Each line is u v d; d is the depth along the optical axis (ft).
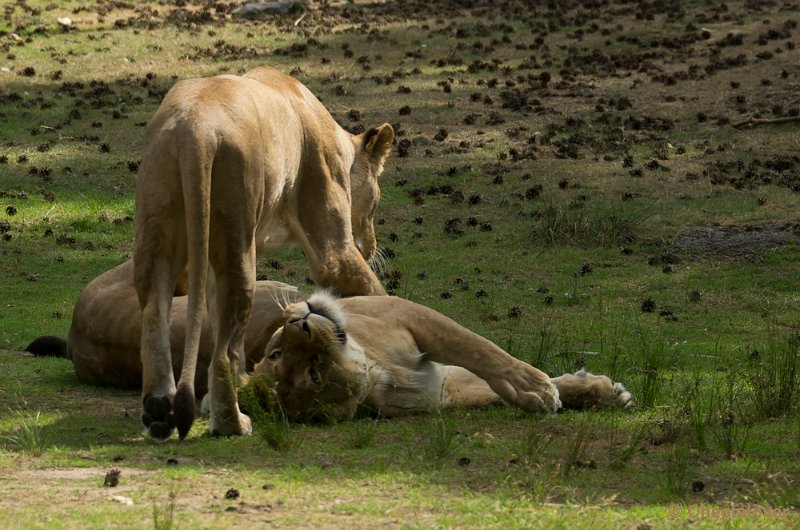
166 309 63.57
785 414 70.69
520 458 58.54
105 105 196.54
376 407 69.15
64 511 47.16
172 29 253.24
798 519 48.80
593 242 133.28
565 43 237.86
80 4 270.05
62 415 70.69
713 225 136.36
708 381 81.25
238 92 68.49
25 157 167.02
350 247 84.23
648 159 164.96
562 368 85.66
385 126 99.19
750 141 171.83
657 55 224.33
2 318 108.68
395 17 266.57
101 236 140.77
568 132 179.22
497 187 155.02
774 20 246.68
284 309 70.49
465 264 127.75
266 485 52.49
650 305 109.09
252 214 65.87
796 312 106.93
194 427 66.95
